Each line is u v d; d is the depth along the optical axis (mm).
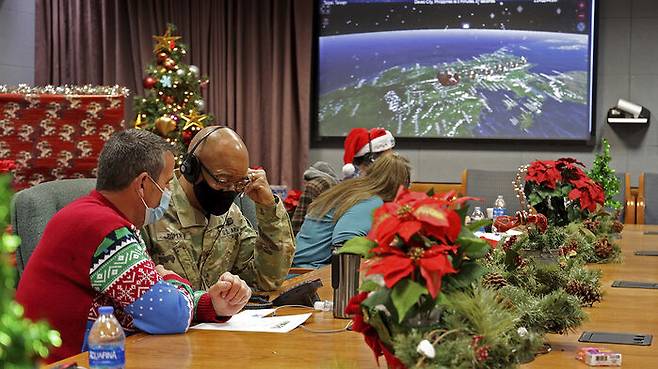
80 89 5070
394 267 1353
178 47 6703
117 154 2164
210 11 7449
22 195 2676
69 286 2064
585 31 7070
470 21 7191
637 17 7137
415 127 7312
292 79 7426
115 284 2027
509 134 7203
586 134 7125
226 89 7473
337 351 1835
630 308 2418
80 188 2859
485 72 7199
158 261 2652
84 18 7625
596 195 3576
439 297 1399
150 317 2016
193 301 2162
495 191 6266
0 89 4957
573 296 1942
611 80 7195
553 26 7102
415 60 7281
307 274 3182
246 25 7457
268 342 1935
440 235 1391
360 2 7312
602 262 3609
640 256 3912
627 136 7176
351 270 2225
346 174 4445
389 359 1439
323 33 7379
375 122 7363
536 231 2756
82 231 2064
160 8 7469
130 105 7543
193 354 1810
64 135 4926
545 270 2092
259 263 2850
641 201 6375
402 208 1394
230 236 2811
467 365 1353
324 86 7410
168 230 2662
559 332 1887
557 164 3611
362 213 3141
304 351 1838
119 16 7523
